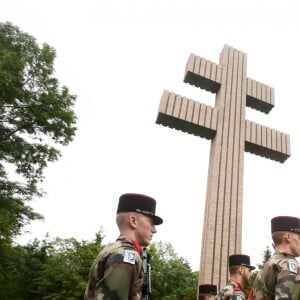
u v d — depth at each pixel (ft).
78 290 101.65
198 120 54.44
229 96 58.65
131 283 8.24
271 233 12.91
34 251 137.69
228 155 54.44
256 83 62.44
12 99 56.49
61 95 60.85
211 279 47.44
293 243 12.21
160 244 155.74
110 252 8.60
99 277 8.47
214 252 48.85
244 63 63.16
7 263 57.11
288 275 10.82
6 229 49.06
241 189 53.62
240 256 18.25
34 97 58.08
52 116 59.16
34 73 60.03
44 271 110.93
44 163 59.62
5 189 57.72
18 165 59.57
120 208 10.07
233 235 50.47
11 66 57.16
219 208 51.21
